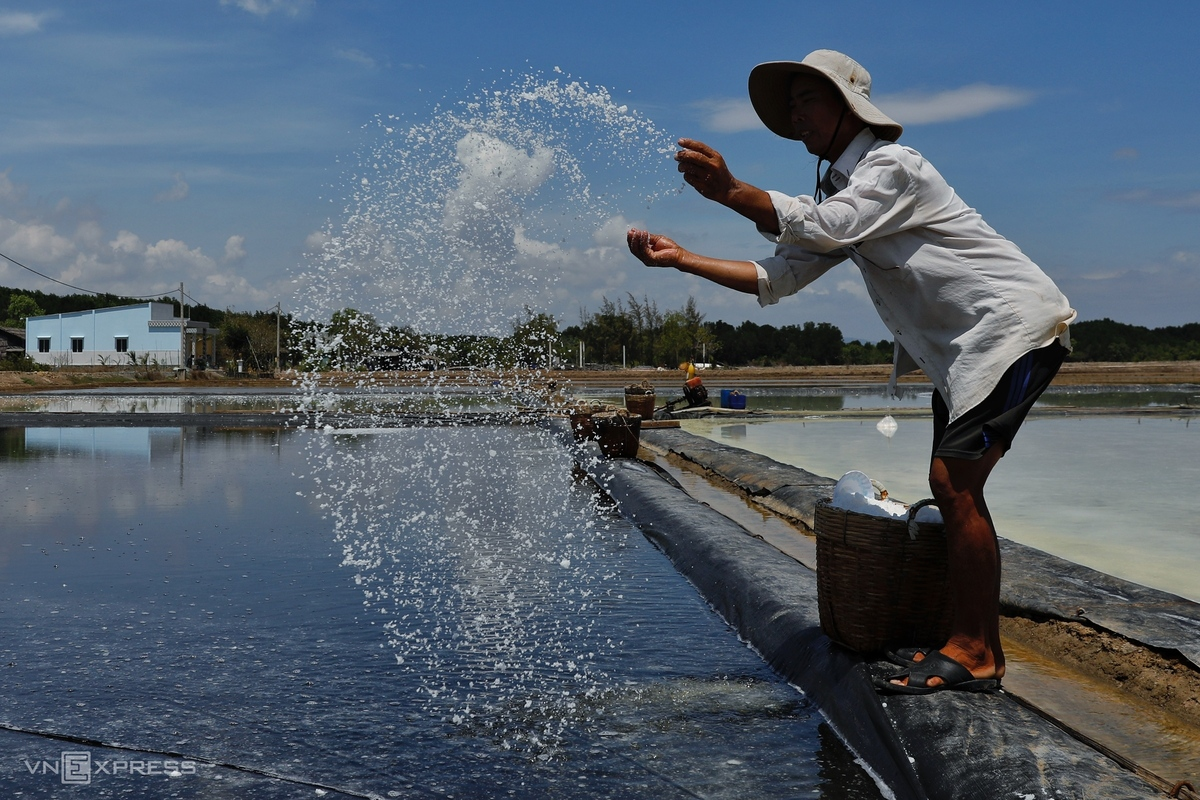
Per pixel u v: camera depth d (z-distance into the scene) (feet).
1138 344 193.57
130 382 109.60
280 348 141.08
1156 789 6.45
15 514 19.98
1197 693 8.26
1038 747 6.93
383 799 7.07
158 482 25.26
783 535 17.31
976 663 8.05
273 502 21.93
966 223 7.79
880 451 31.81
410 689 9.56
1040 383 7.70
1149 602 10.48
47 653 10.60
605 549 17.22
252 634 11.41
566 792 7.20
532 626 11.96
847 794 7.21
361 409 56.65
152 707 8.98
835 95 8.34
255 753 7.93
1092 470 26.68
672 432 39.47
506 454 33.81
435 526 19.20
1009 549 13.56
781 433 39.88
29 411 56.39
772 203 7.73
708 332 162.61
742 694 9.48
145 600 12.98
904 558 8.45
